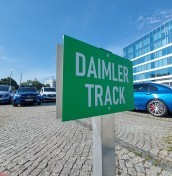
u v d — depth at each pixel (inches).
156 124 236.7
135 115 306.5
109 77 65.2
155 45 2282.2
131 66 81.4
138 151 142.5
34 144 163.9
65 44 48.6
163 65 2143.2
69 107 47.8
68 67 48.7
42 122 264.8
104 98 61.5
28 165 123.6
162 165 120.1
